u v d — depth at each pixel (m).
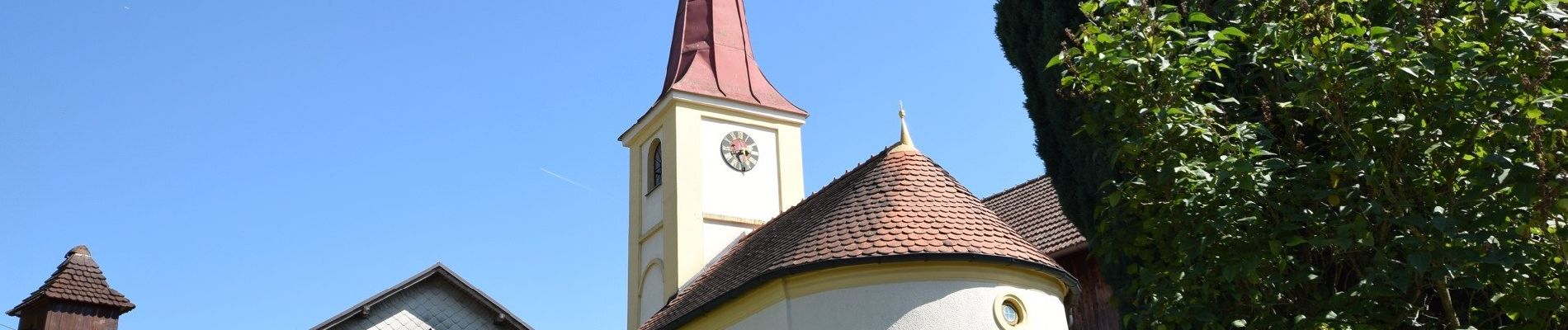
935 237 18.53
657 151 31.34
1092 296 21.55
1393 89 9.80
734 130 30.53
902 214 19.11
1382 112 10.00
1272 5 11.12
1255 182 9.90
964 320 17.91
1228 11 11.77
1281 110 11.30
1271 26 10.49
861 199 19.97
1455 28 9.88
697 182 29.06
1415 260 9.18
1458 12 10.14
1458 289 10.38
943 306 17.94
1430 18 9.82
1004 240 19.08
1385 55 9.91
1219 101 11.46
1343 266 10.62
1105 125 11.70
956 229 18.81
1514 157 9.58
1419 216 9.55
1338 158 10.66
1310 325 9.91
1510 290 9.63
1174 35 11.41
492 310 25.23
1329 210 10.35
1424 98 9.87
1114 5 11.20
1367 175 9.85
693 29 32.50
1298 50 10.59
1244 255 10.05
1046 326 18.83
